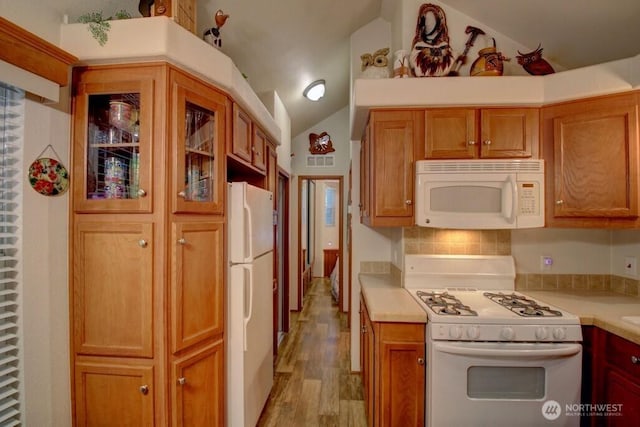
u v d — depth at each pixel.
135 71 1.42
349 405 2.41
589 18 1.84
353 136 2.77
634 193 1.69
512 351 1.54
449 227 1.92
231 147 1.76
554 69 2.26
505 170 1.90
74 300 1.43
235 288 1.76
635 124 1.69
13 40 1.11
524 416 1.56
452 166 1.93
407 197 2.00
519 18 2.07
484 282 2.21
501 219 1.89
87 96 1.43
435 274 2.22
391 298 1.98
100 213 1.42
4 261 1.23
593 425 1.60
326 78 3.40
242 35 2.20
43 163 1.31
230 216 1.77
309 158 4.72
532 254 2.24
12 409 1.24
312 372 2.92
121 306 1.41
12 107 1.24
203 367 1.59
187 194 1.59
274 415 2.29
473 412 1.57
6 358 1.21
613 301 1.91
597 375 1.59
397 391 1.67
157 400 1.40
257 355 2.04
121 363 1.42
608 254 2.19
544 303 1.87
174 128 1.43
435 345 1.58
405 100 1.98
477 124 1.96
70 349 1.43
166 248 1.40
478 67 2.04
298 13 2.21
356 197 2.88
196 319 1.53
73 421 1.43
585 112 1.81
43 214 1.32
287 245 3.93
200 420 1.57
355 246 2.87
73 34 1.38
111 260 1.42
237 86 1.75
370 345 1.96
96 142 1.47
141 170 1.40
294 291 4.78
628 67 1.71
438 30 2.20
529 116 1.94
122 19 1.42
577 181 1.82
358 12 2.51
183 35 1.44
